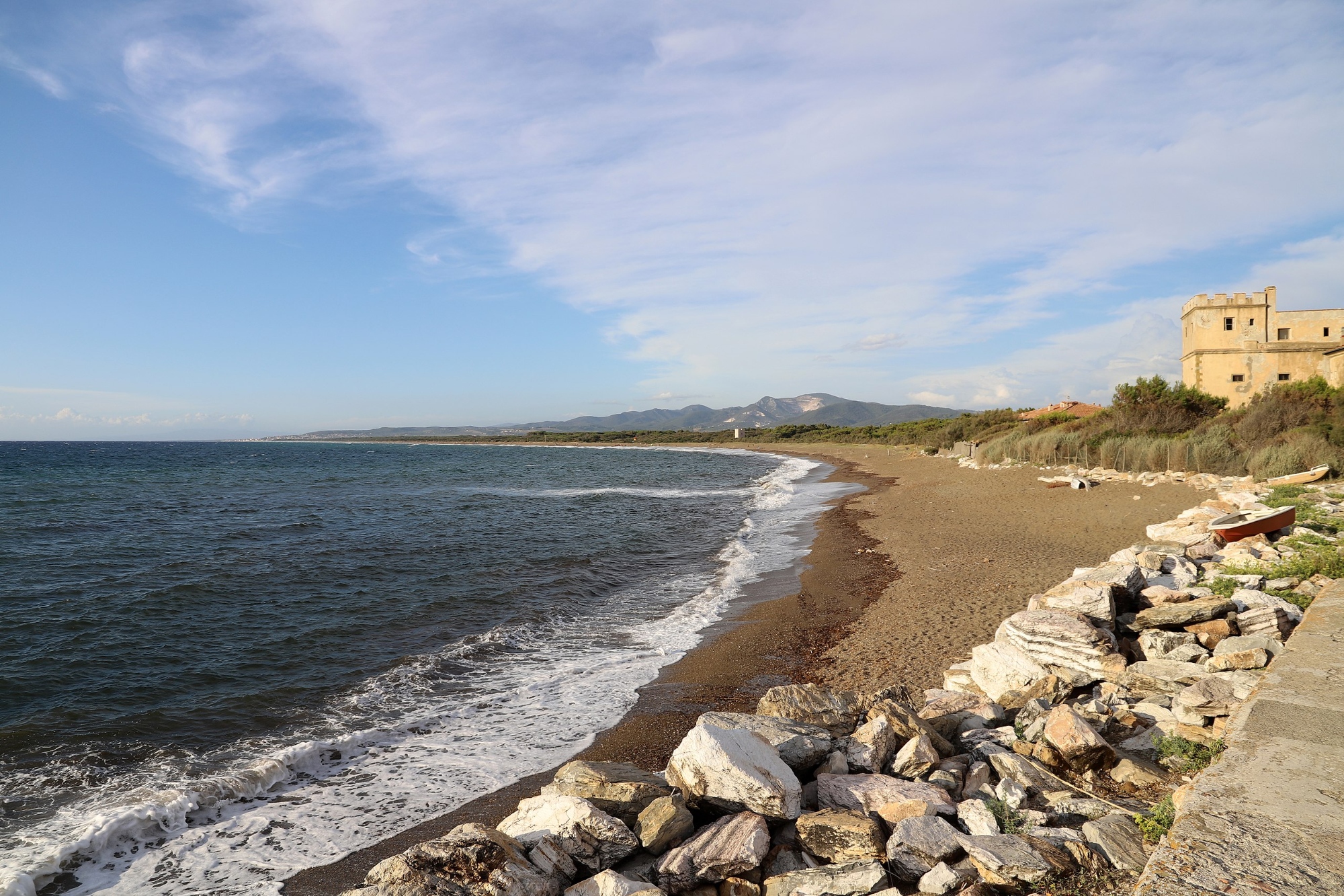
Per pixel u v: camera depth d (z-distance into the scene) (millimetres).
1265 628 6621
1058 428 39562
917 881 3742
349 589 14688
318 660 10375
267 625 12156
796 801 4301
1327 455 19125
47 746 7566
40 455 101062
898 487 33438
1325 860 2801
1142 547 10297
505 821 4535
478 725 8180
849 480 41219
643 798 4480
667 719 8266
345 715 8453
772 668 9922
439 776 6965
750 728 4984
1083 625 6633
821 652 10375
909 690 8211
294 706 8727
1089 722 5449
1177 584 8508
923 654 9547
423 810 6332
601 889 3756
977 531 19078
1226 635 6594
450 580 15516
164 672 9867
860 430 109562
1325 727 4039
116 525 25266
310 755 7312
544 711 8562
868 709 5637
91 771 6992
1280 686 4715
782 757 4809
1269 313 40656
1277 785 3412
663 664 10273
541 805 4441
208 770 7027
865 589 13984
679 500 33188
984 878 3590
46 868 5383
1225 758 3721
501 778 6906
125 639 11359
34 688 9258
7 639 11336
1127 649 7027
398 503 33031
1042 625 6801
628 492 38375
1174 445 25484
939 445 56344
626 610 13344
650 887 3762
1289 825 3072
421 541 20875
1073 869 3586
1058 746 4918
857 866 3756
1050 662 6656
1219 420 30375
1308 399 26984
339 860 5594
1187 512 14180
